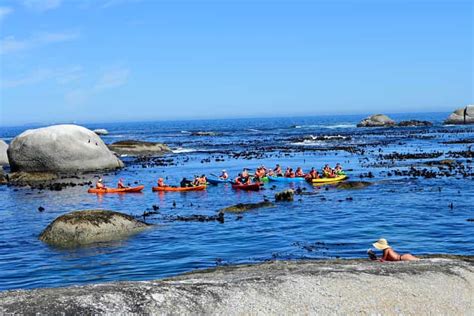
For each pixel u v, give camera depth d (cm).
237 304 692
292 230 1972
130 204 2816
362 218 2170
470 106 12044
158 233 1945
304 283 763
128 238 1862
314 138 8531
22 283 1382
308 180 3550
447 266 893
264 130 13388
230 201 2834
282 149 6519
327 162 4769
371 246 1680
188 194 3166
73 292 673
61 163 4288
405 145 6406
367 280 795
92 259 1597
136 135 12062
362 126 13012
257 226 2059
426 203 2464
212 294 702
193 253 1648
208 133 11931
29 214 2548
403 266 886
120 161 4716
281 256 1577
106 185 3606
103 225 1900
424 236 1809
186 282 754
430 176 3419
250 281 755
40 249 1748
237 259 1561
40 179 3906
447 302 780
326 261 1091
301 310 708
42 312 608
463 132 8919
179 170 4497
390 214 2233
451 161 4169
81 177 4056
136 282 752
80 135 4409
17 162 4297
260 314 686
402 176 3506
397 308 748
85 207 2741
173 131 14600
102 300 646
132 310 639
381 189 2970
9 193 3312
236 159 5391
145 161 5353
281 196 2722
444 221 2048
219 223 2134
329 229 1973
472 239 1747
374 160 4722
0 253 1714
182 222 2167
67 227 1858
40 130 4303
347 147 6406
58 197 3106
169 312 651
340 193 2903
